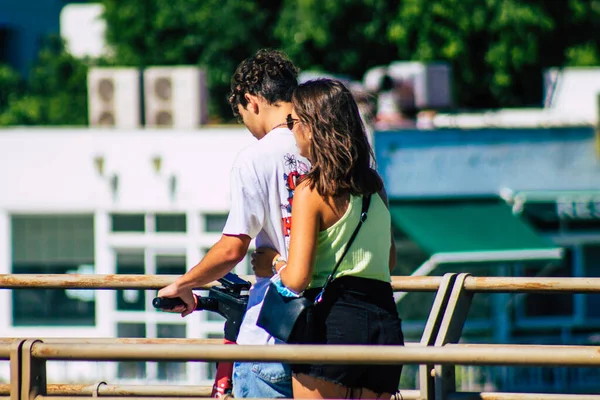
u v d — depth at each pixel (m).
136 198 54.41
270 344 10.61
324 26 74.19
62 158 54.91
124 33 78.94
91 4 88.19
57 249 55.19
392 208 53.62
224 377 12.60
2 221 55.34
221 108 77.81
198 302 12.12
